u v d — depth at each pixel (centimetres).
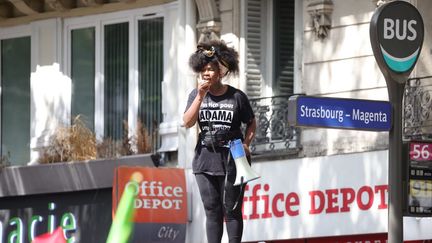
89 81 3859
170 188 3475
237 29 3466
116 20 3800
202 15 3531
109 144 3700
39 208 3769
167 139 3638
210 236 1641
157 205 3459
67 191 3712
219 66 1623
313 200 3216
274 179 3309
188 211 3506
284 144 3350
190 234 3509
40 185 3756
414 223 2988
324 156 3200
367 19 3191
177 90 3625
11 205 3825
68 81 3900
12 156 4031
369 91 3183
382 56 1809
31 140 3941
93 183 3653
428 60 3053
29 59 4006
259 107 3409
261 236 3331
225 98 1644
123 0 3734
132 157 3588
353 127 1805
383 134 3122
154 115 3700
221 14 3519
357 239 3153
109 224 3619
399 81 1828
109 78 3812
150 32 3722
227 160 1631
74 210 3697
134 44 3753
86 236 3672
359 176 3112
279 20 3466
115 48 3803
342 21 3250
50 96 3934
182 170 3516
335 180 3169
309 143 3281
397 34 1819
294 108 1778
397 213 1822
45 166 3734
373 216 3075
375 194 3070
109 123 3803
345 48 3238
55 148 3769
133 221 3431
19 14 4012
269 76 3469
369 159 3089
